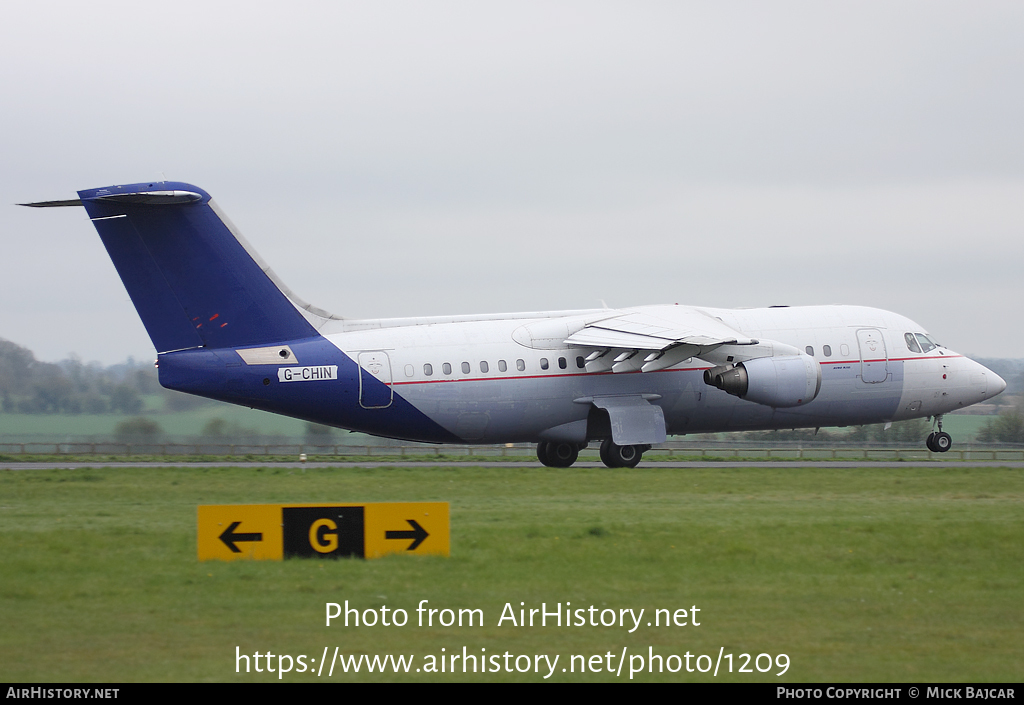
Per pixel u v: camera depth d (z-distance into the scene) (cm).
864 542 5144
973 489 7944
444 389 9550
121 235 8794
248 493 7494
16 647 3391
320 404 9325
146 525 5775
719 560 4716
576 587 4181
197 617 3731
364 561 4603
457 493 7525
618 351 9838
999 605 3950
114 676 3131
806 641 3506
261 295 9194
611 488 7925
